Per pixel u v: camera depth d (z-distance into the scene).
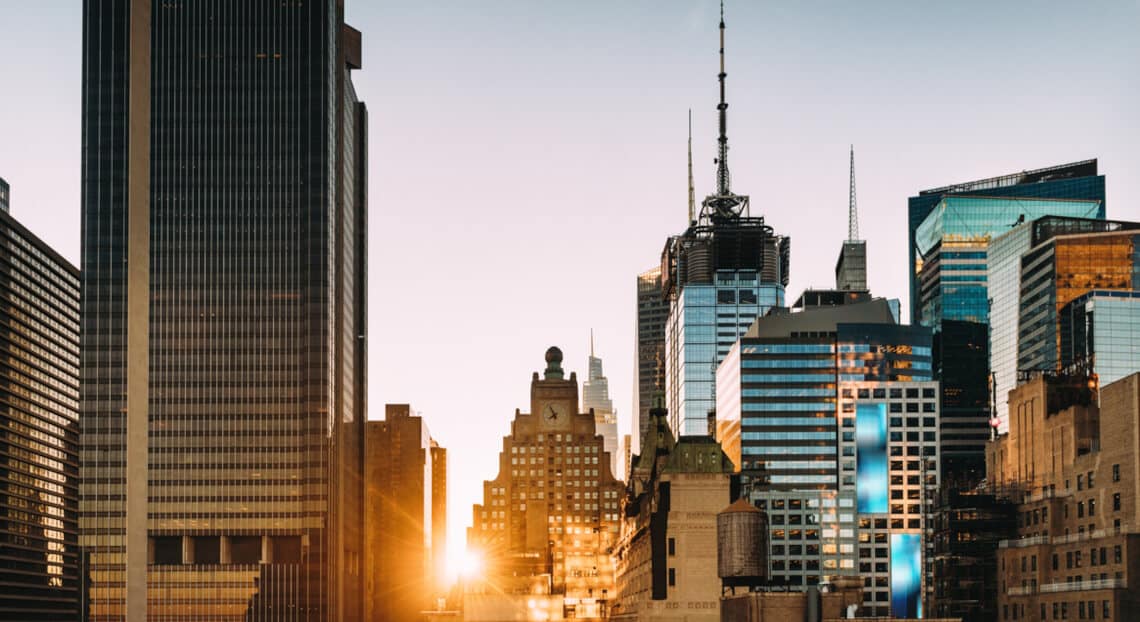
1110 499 199.38
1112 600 183.88
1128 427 194.25
